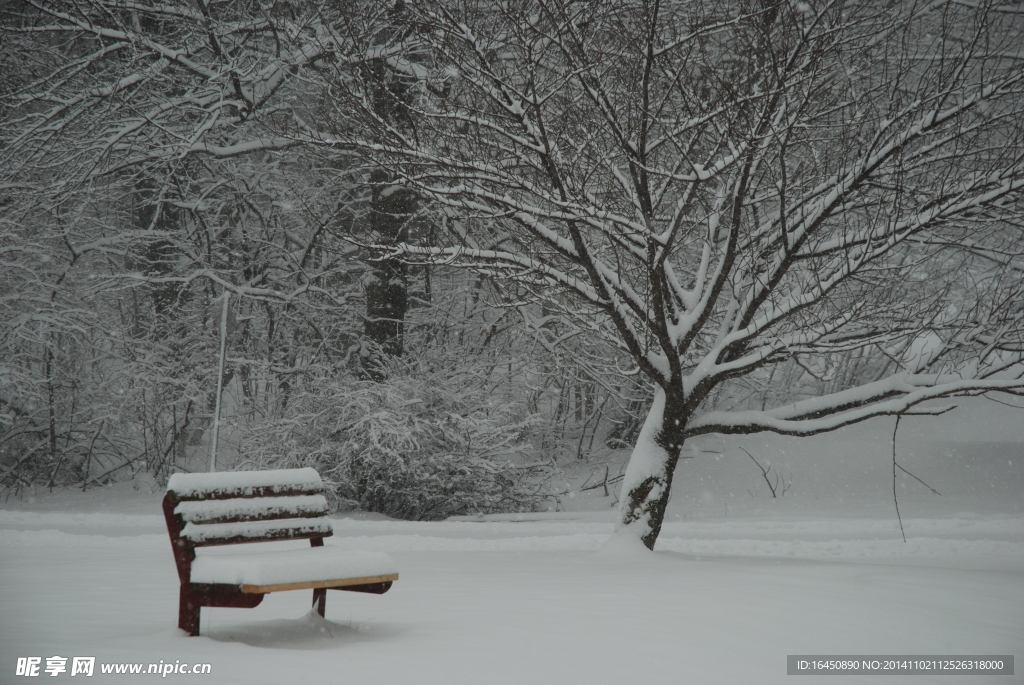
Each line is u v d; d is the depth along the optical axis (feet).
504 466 62.13
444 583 21.62
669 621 15.39
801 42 27.40
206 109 62.59
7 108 66.03
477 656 12.47
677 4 35.22
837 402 30.14
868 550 35.29
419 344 69.62
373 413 57.16
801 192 32.30
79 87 66.69
